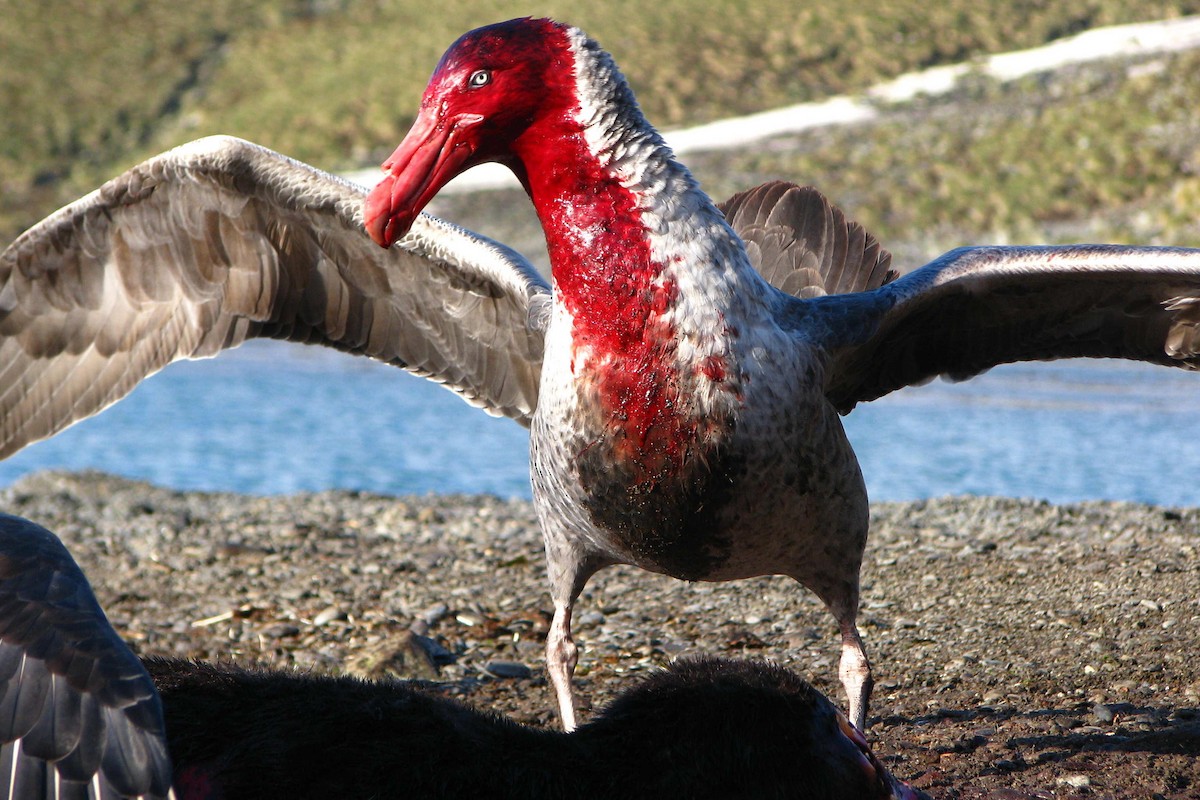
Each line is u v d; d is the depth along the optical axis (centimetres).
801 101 5253
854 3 6022
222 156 744
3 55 6378
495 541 1240
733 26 5950
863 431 2203
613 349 598
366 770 502
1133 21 5556
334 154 5362
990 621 921
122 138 5775
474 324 811
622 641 934
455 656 919
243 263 790
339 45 6538
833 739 535
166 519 1341
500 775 511
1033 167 4194
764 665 552
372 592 1069
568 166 598
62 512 1391
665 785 516
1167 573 994
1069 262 661
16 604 417
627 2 6431
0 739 395
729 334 596
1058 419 2277
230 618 1005
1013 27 5647
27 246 758
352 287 811
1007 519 1221
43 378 786
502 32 599
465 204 4209
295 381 3016
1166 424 2202
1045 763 672
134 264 778
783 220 845
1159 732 709
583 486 623
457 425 2416
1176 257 646
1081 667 819
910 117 4866
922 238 3841
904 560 1100
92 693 399
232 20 6962
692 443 598
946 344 726
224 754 507
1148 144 4244
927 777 655
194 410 2595
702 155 4656
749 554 641
